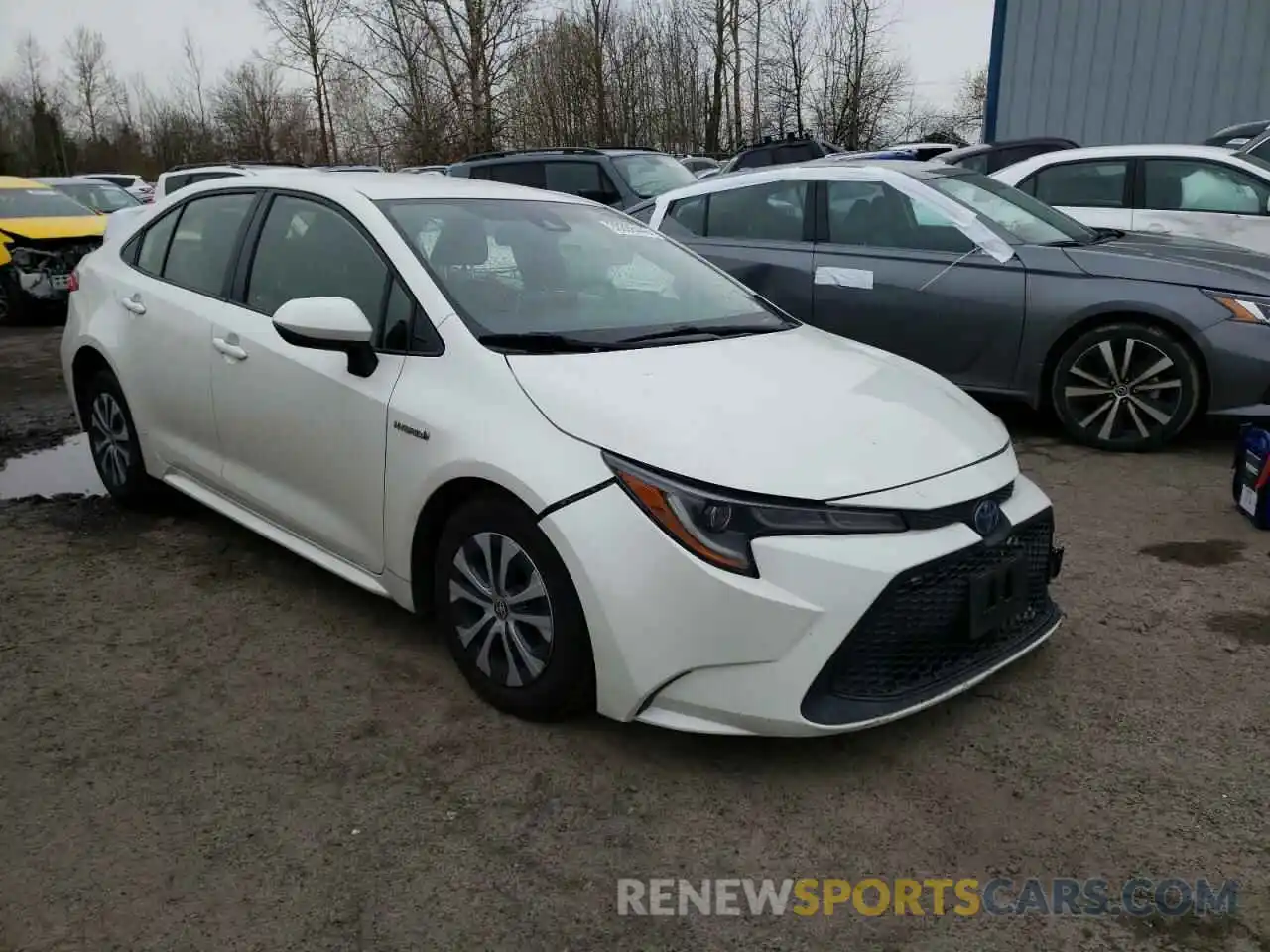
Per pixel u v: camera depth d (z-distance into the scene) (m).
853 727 2.59
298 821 2.58
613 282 3.72
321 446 3.42
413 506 3.10
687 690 2.62
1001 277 5.67
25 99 58.47
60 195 12.87
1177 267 5.39
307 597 3.90
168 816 2.60
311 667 3.36
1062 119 15.53
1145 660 3.34
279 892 2.34
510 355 3.05
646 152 11.57
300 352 3.50
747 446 2.68
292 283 3.73
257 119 38.97
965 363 5.85
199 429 4.05
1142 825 2.54
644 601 2.58
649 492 2.59
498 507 2.87
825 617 2.53
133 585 4.01
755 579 2.53
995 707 3.08
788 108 32.81
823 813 2.61
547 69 26.91
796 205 6.37
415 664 3.37
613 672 2.67
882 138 33.00
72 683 3.26
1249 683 3.19
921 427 2.96
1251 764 2.78
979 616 2.76
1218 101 14.54
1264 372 5.14
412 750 2.89
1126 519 4.62
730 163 16.84
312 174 4.15
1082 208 7.75
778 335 3.63
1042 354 5.63
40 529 4.64
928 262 5.86
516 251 3.63
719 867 2.42
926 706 2.71
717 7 30.14
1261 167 7.26
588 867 2.42
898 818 2.59
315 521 3.54
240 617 3.73
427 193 3.79
